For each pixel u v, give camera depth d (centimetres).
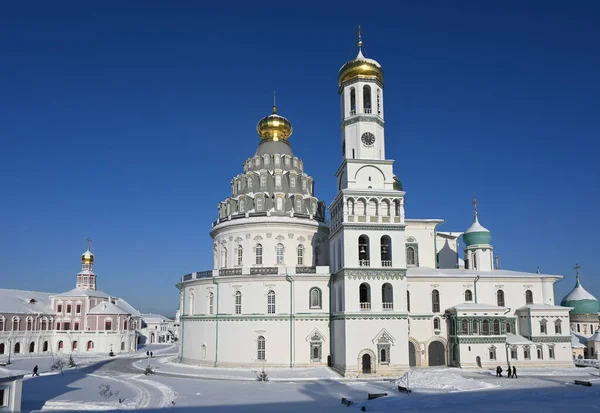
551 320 7881
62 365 8369
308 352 7762
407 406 4584
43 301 13262
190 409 4541
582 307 10581
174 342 18500
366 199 7131
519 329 8088
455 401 4772
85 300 12781
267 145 9769
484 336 7550
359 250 7231
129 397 5250
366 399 5016
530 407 4462
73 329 12650
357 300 6875
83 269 14200
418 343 7800
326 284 7981
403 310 6938
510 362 7606
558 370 7394
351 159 7288
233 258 8881
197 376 7044
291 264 8688
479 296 8125
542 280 8312
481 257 9050
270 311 7894
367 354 6806
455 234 10088
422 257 8906
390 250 7088
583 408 4391
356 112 7562
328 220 9562
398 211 7212
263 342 7831
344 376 6706
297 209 9044
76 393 5531
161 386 6119
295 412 4344
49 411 4500
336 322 7450
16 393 4338
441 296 8038
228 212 9262
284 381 6481
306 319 7844
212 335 8206
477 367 7450
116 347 12569
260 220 8656
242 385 6150
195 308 8681
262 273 8025
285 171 9419
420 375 6047
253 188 9225
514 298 8219
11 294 12725
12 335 11581
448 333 7856
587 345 10031
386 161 7375
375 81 7662
